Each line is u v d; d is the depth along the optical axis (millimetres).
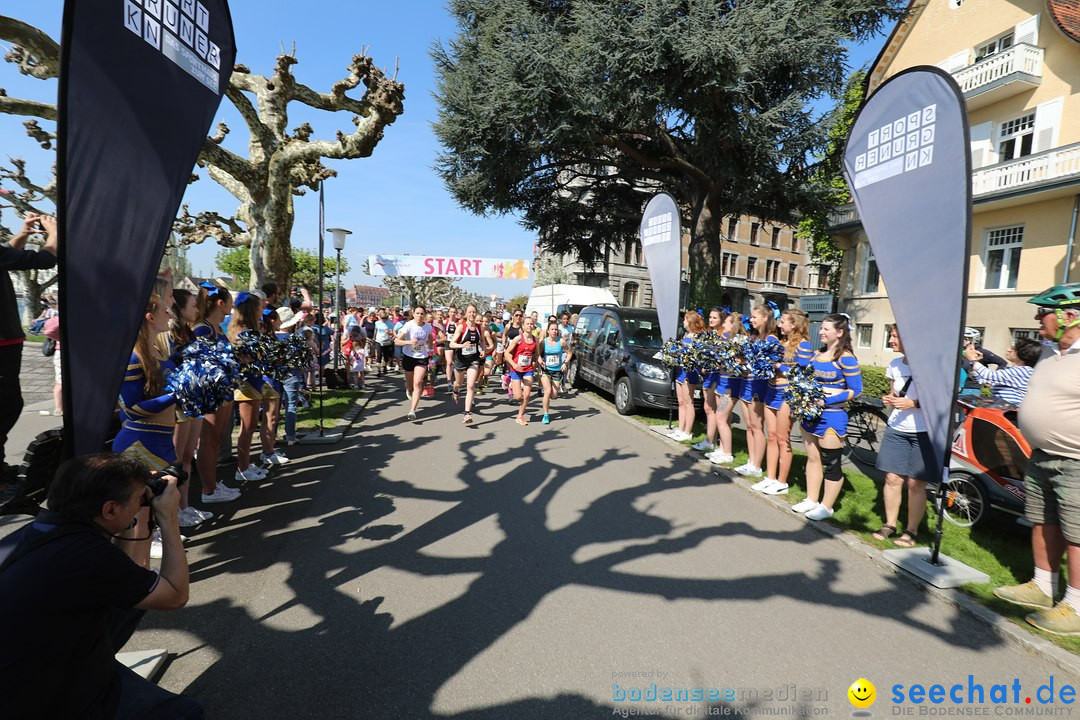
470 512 4828
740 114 14625
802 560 4059
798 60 13984
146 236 2398
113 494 1722
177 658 2684
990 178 16234
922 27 19328
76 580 1583
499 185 18594
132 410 3287
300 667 2646
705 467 6410
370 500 5051
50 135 9102
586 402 11336
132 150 2318
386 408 10016
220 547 3986
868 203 4258
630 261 45000
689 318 7070
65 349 2113
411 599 3334
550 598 3402
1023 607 3373
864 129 4262
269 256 9266
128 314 2330
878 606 3438
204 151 8102
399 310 17859
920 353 3867
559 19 16125
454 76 16922
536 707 2430
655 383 8984
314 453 6672
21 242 3023
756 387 5852
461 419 9094
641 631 3072
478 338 8625
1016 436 4469
